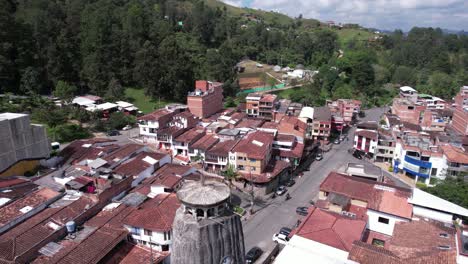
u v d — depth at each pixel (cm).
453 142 8300
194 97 10281
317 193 7181
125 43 13238
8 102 9556
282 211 6406
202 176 1266
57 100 10781
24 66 11125
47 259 3991
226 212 1159
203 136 8538
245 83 16400
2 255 3869
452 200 5825
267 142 7694
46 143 7069
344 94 15200
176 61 12925
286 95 15338
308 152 9056
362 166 7588
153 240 4553
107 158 6369
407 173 8188
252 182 6981
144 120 8912
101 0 15725
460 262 3650
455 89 15825
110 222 4681
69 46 12169
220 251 1114
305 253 3997
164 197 5303
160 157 6831
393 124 10419
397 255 3969
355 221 4559
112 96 11631
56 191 5262
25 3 14038
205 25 19338
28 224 4425
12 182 5472
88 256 3969
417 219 4769
